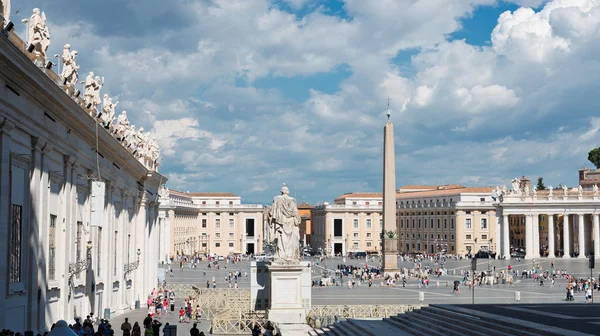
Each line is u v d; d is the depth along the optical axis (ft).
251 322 155.94
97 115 139.95
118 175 164.96
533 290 292.20
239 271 394.32
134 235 196.75
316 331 138.82
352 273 391.65
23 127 95.81
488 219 624.59
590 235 575.79
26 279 100.99
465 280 333.62
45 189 107.96
